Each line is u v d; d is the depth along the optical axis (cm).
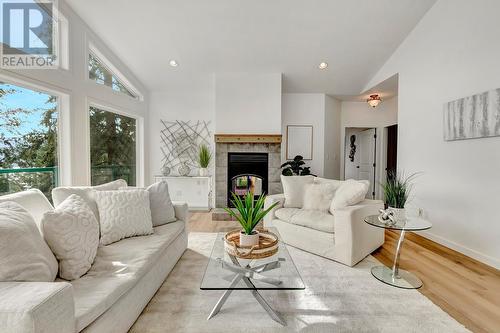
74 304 111
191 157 520
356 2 303
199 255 267
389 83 440
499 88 235
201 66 431
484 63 253
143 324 156
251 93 459
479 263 250
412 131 355
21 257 115
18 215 131
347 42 371
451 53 291
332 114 554
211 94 518
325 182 326
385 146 577
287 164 478
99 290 131
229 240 189
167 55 399
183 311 170
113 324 132
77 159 304
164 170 496
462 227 277
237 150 468
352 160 672
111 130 402
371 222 220
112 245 191
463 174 276
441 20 303
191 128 519
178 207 273
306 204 310
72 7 293
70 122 292
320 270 233
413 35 350
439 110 309
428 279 217
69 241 146
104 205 204
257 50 389
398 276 220
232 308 174
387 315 168
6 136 233
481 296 191
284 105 528
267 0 298
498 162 240
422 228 202
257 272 164
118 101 397
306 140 530
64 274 141
